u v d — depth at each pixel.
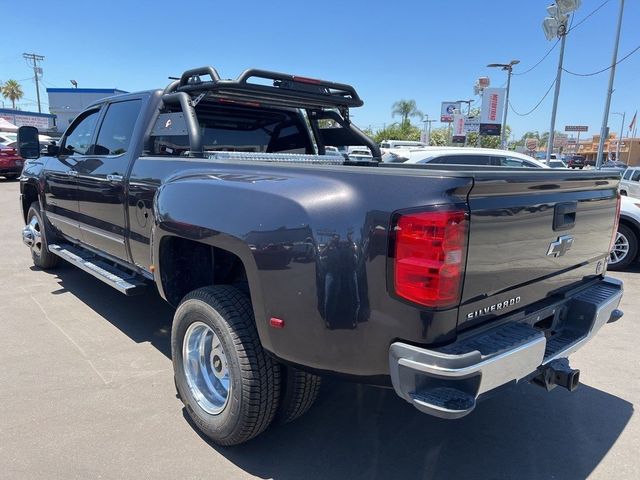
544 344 2.35
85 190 4.50
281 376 2.68
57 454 2.74
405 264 2.06
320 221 2.25
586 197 2.81
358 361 2.24
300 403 2.80
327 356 2.29
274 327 2.41
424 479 2.65
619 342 4.60
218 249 3.19
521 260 2.41
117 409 3.21
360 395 3.50
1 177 21.56
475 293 2.19
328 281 2.22
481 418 3.26
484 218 2.15
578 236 2.82
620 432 3.13
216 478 2.60
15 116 41.62
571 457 2.87
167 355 4.00
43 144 5.79
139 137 3.86
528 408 3.40
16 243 8.22
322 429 3.08
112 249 4.23
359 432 3.06
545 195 2.50
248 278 2.49
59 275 6.19
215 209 2.66
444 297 2.05
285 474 2.65
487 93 23.03
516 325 2.42
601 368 4.05
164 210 3.01
